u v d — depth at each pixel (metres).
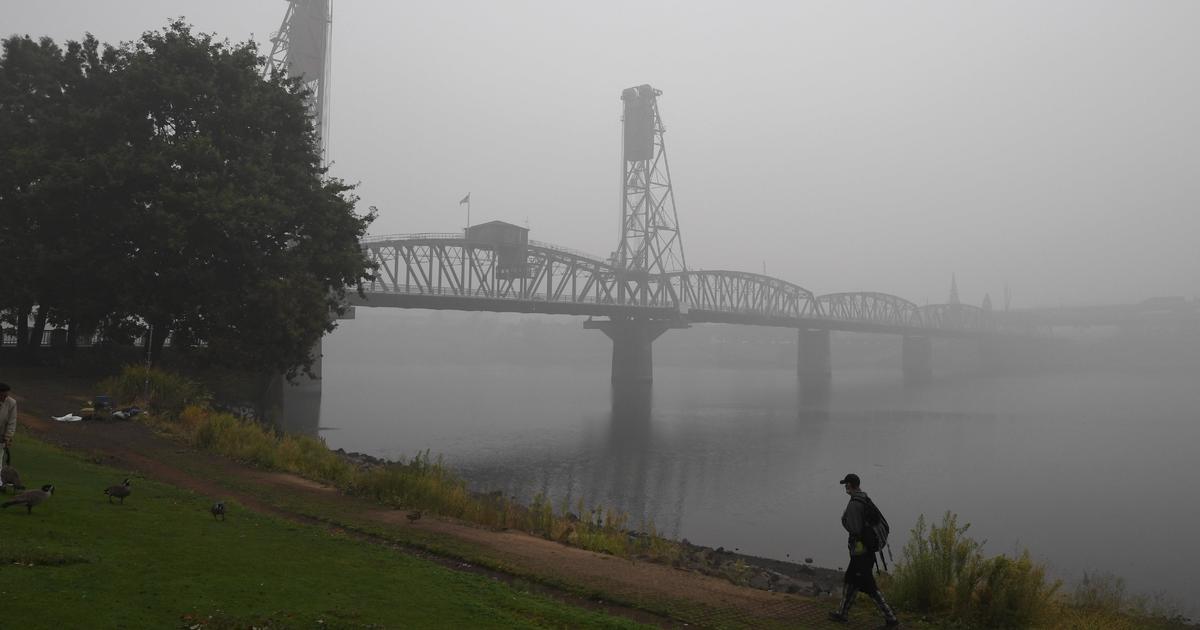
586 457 54.19
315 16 79.88
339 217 45.06
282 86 47.19
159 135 40.84
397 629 8.93
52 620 7.46
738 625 11.63
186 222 36.69
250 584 10.05
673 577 15.13
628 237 135.25
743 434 68.50
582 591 12.86
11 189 38.59
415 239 93.81
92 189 38.00
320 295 42.78
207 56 41.59
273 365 43.44
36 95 41.38
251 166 40.28
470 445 57.81
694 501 40.44
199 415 31.53
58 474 16.50
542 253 110.69
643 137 134.38
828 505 39.94
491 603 10.98
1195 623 21.45
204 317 40.25
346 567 11.99
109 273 37.41
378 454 50.72
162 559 10.61
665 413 85.38
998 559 13.04
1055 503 42.00
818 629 11.70
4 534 10.44
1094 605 16.34
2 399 13.77
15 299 39.12
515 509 22.05
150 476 20.00
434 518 19.09
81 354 46.62
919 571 13.37
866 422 79.19
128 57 42.06
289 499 19.30
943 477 49.41
